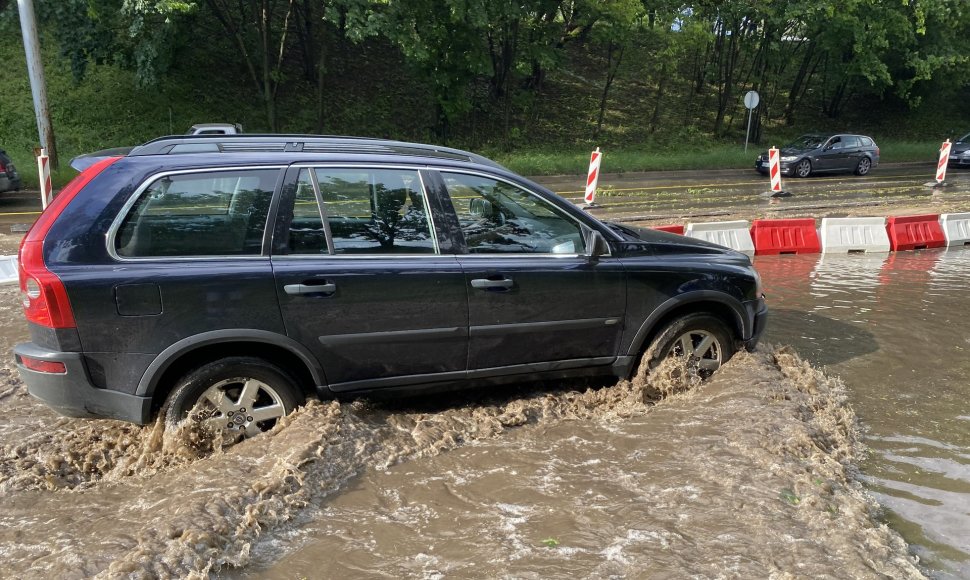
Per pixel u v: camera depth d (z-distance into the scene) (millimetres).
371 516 3217
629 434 4074
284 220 3732
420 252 3996
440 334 4020
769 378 4676
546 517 3188
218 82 25312
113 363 3457
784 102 37281
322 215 3824
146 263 3477
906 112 37531
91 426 4125
